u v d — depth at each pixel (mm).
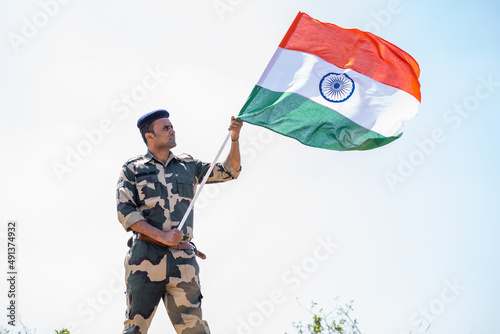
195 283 5031
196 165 5445
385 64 5984
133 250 4984
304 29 6023
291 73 5902
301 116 5801
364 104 5883
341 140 5828
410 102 5949
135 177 5129
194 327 4938
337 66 5953
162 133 5246
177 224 5074
